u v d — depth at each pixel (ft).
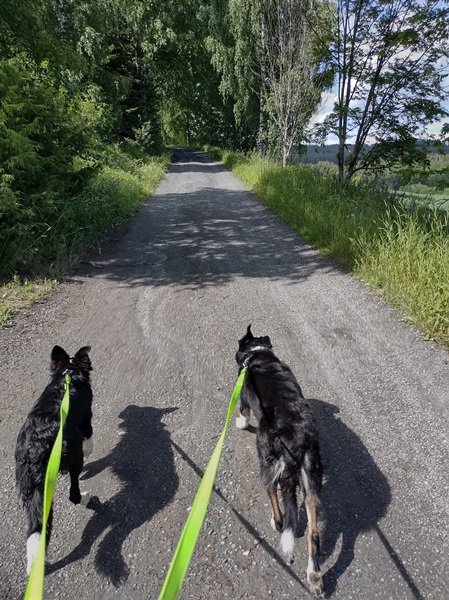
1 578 8.04
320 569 7.98
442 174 34.40
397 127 40.63
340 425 12.05
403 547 8.41
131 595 7.67
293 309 19.95
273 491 8.63
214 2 90.12
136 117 94.12
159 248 30.19
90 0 74.18
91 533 8.96
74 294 21.95
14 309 19.61
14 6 29.01
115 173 51.31
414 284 19.27
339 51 40.63
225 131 121.08
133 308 20.33
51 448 8.54
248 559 8.27
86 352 11.71
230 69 85.40
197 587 7.74
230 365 15.43
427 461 10.61
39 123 28.55
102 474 10.57
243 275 24.66
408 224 24.25
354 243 25.31
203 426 12.29
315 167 58.70
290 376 10.57
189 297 21.56
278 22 63.57
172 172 78.95
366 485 9.95
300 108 64.90
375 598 7.47
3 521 9.30
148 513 9.40
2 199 23.79
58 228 29.01
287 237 32.58
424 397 13.16
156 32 89.04
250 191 56.44
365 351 15.99
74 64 33.71
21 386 14.10
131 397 13.65
